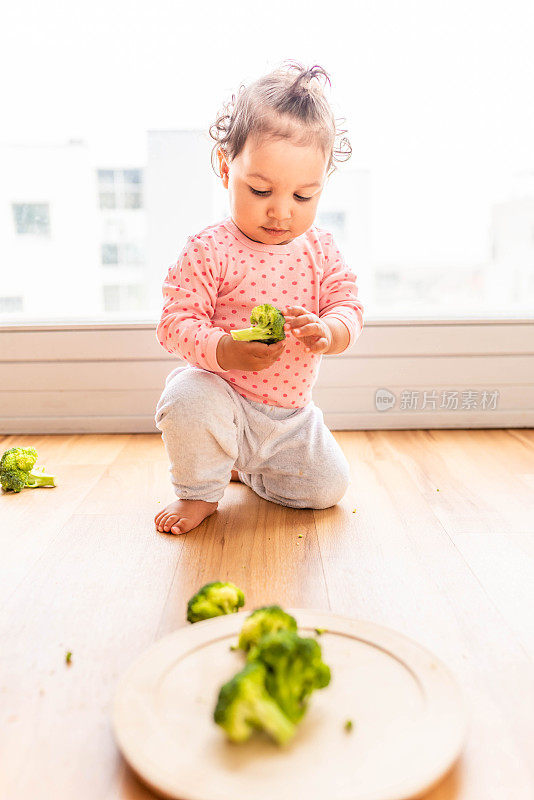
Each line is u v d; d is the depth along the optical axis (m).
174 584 1.00
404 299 1.91
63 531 1.20
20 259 1.86
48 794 0.62
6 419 1.83
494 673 0.79
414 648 0.77
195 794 0.58
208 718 0.67
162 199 1.83
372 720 0.67
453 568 1.05
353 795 0.58
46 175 1.81
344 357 1.81
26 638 0.86
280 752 0.63
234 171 1.17
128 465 1.57
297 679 0.65
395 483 1.44
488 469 1.52
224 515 1.29
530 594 0.97
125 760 0.65
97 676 0.79
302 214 1.18
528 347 1.82
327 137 1.15
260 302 1.27
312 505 1.30
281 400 1.30
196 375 1.26
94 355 1.79
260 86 1.15
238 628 0.81
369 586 0.99
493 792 0.63
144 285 1.88
